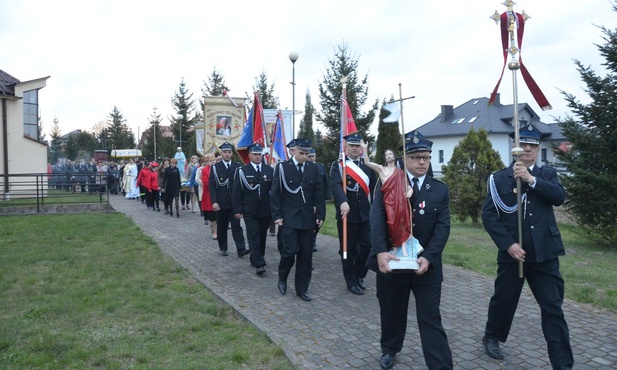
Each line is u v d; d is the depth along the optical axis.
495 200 4.30
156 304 6.05
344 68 22.70
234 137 14.86
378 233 3.93
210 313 5.81
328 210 17.70
